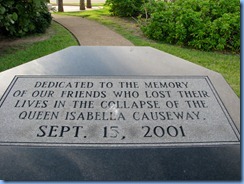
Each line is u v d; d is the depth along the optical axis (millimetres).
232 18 1405
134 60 872
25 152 535
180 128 583
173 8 1585
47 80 723
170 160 521
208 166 513
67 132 572
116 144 549
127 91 680
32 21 1593
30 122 595
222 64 1199
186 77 748
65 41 1478
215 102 656
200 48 1399
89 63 836
